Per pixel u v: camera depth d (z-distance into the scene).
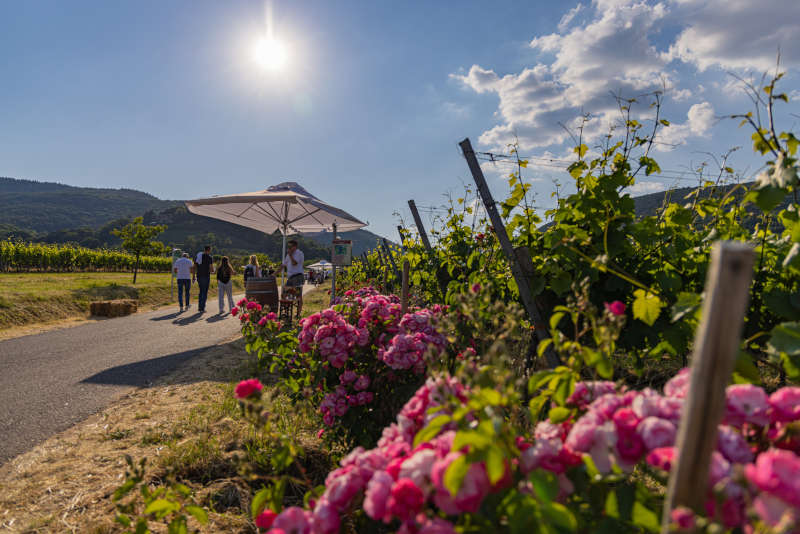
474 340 2.62
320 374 3.05
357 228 12.31
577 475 1.22
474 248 5.42
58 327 9.73
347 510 1.49
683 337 2.62
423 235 6.80
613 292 3.03
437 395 1.40
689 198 3.60
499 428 1.02
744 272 0.72
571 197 3.17
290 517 1.28
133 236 20.97
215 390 4.75
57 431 3.73
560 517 0.96
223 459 3.04
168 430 3.67
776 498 0.77
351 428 2.86
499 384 1.25
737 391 1.13
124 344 7.60
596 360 1.40
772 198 1.68
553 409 1.43
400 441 1.44
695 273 3.09
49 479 2.90
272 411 1.79
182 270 13.55
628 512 1.23
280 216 11.26
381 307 3.26
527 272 3.10
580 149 3.33
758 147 1.80
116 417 4.03
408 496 1.05
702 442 0.77
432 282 6.28
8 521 2.46
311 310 12.41
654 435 1.03
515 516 1.00
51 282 16.22
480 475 1.06
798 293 2.09
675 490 0.82
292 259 9.55
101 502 2.61
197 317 11.62
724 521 0.89
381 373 2.95
